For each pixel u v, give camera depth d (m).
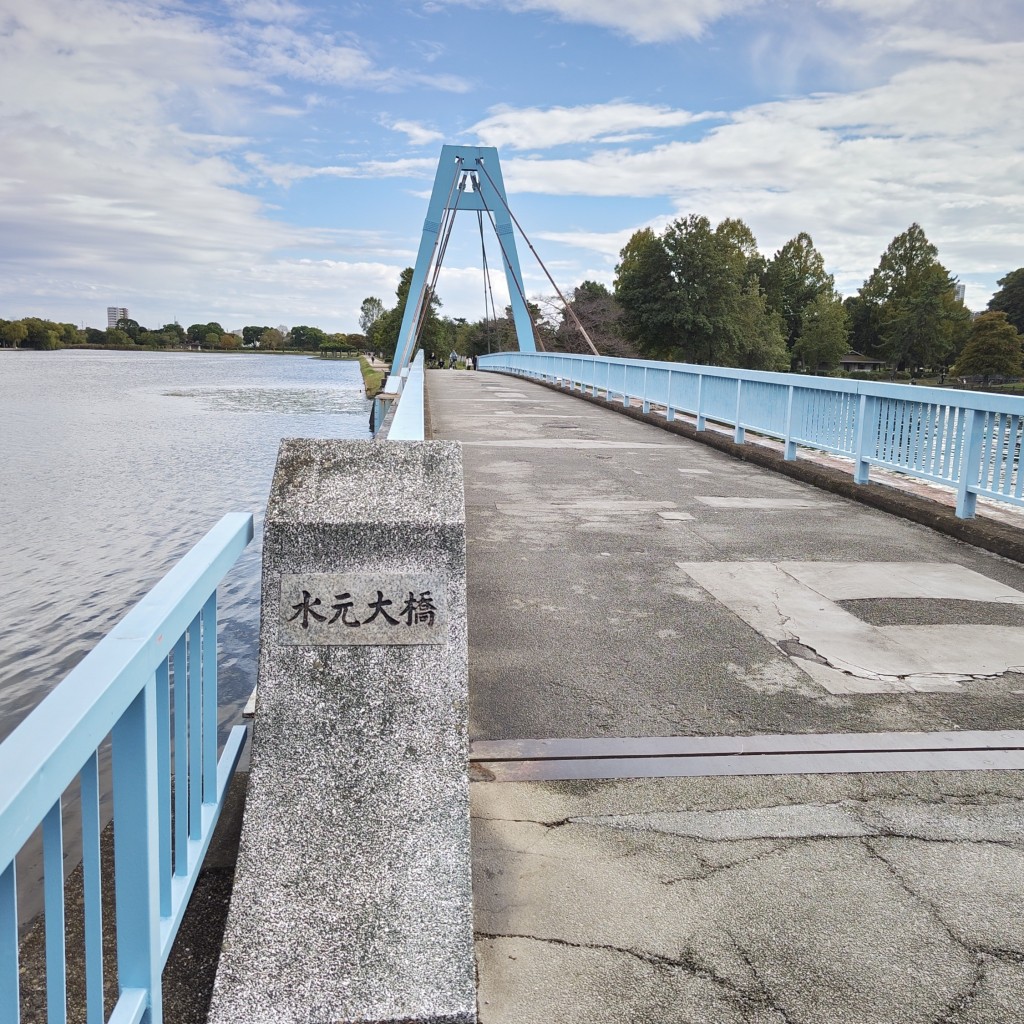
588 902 2.63
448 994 2.08
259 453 32.53
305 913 2.18
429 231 42.00
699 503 9.11
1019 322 98.50
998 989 2.29
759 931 2.51
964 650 4.88
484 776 3.41
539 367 32.28
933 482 8.52
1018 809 3.23
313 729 2.42
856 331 110.44
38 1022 2.12
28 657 11.27
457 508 2.53
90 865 1.58
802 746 3.70
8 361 152.38
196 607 2.24
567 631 5.13
